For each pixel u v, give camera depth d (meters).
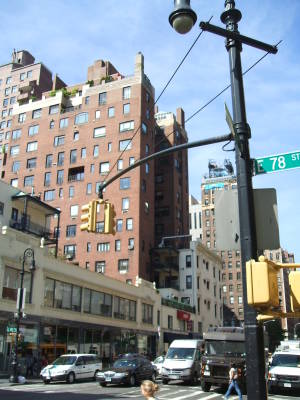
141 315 49.47
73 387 23.22
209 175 124.31
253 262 5.41
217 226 7.23
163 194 76.56
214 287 76.56
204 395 19.22
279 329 88.50
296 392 21.38
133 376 24.33
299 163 7.14
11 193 43.66
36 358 32.09
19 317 26.94
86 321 39.09
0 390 20.70
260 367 5.74
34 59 117.94
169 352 26.31
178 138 82.12
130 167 11.34
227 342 21.36
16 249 31.95
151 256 63.75
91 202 12.49
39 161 70.50
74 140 69.25
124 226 61.59
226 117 6.81
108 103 69.06
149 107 70.25
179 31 7.14
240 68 7.23
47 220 52.81
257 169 7.42
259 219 6.75
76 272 38.72
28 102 76.38
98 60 75.06
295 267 5.64
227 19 7.46
